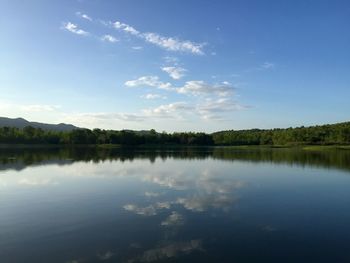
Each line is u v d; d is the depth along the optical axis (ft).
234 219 83.05
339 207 97.09
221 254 59.98
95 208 94.53
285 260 57.52
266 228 75.51
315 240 67.62
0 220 82.07
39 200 105.91
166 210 92.17
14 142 637.71
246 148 637.30
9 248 62.95
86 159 279.69
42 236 69.72
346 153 402.11
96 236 69.51
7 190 123.95
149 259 57.67
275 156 344.49
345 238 68.85
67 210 92.17
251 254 60.03
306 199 109.09
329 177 167.32
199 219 82.79
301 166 225.97
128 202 102.78
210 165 234.79
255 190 126.52
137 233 71.61
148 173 180.45
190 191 123.13
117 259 57.72
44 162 241.14
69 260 57.41
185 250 61.82
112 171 188.75
